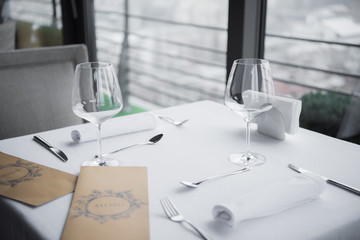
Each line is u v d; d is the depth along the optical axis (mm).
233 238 555
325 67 2531
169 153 869
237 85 784
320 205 649
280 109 938
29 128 1409
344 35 2439
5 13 2523
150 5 4301
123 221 596
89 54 2691
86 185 710
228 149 890
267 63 789
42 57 1426
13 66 1380
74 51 1493
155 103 4465
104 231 570
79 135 924
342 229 594
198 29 4344
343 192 694
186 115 1143
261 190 638
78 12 2600
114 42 3982
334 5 2447
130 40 4141
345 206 646
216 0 4195
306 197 645
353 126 2016
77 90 774
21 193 691
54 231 585
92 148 903
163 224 593
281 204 620
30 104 1404
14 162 827
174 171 778
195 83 4551
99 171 762
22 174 767
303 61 2654
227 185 718
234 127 1040
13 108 1373
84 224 588
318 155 860
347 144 926
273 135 961
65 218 619
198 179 743
